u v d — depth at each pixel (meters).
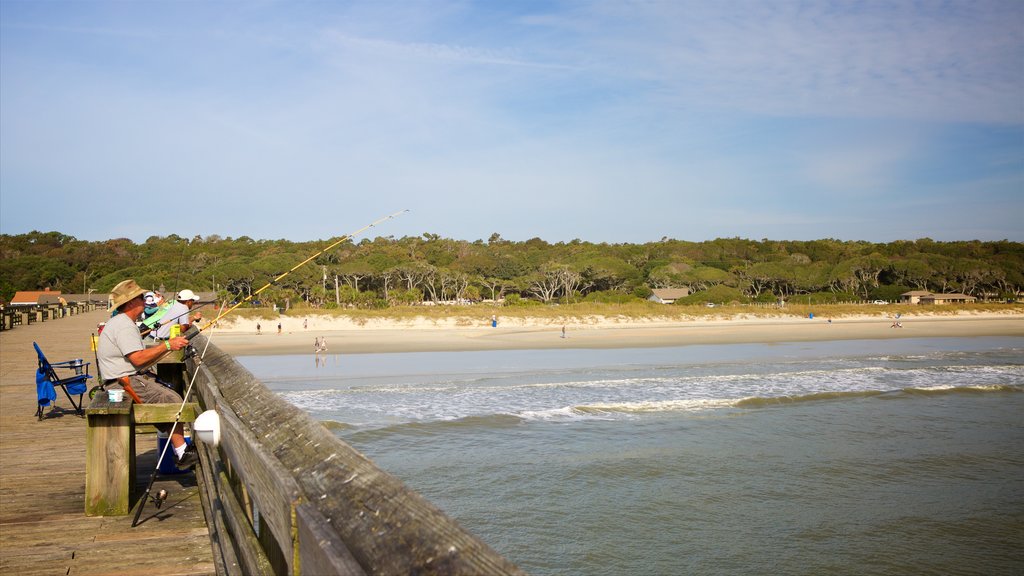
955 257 114.25
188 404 4.96
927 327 59.22
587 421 16.16
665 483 11.30
